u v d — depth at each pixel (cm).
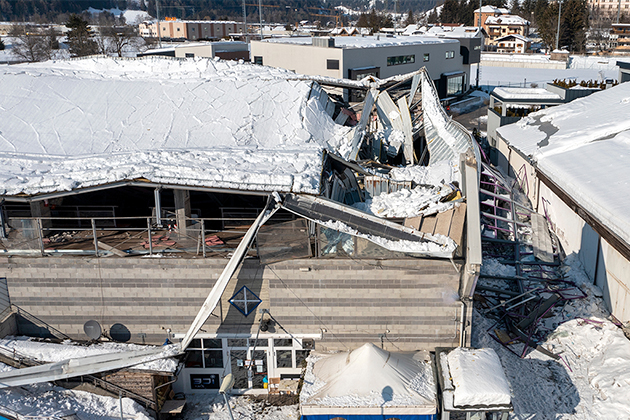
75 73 3039
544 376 1889
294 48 6272
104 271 1756
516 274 2436
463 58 7994
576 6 12762
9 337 1791
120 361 1698
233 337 1819
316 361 1775
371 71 6081
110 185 1741
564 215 2731
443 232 1756
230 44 7862
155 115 2678
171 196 2225
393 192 2127
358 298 1759
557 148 3031
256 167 1862
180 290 1761
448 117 2986
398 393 1579
